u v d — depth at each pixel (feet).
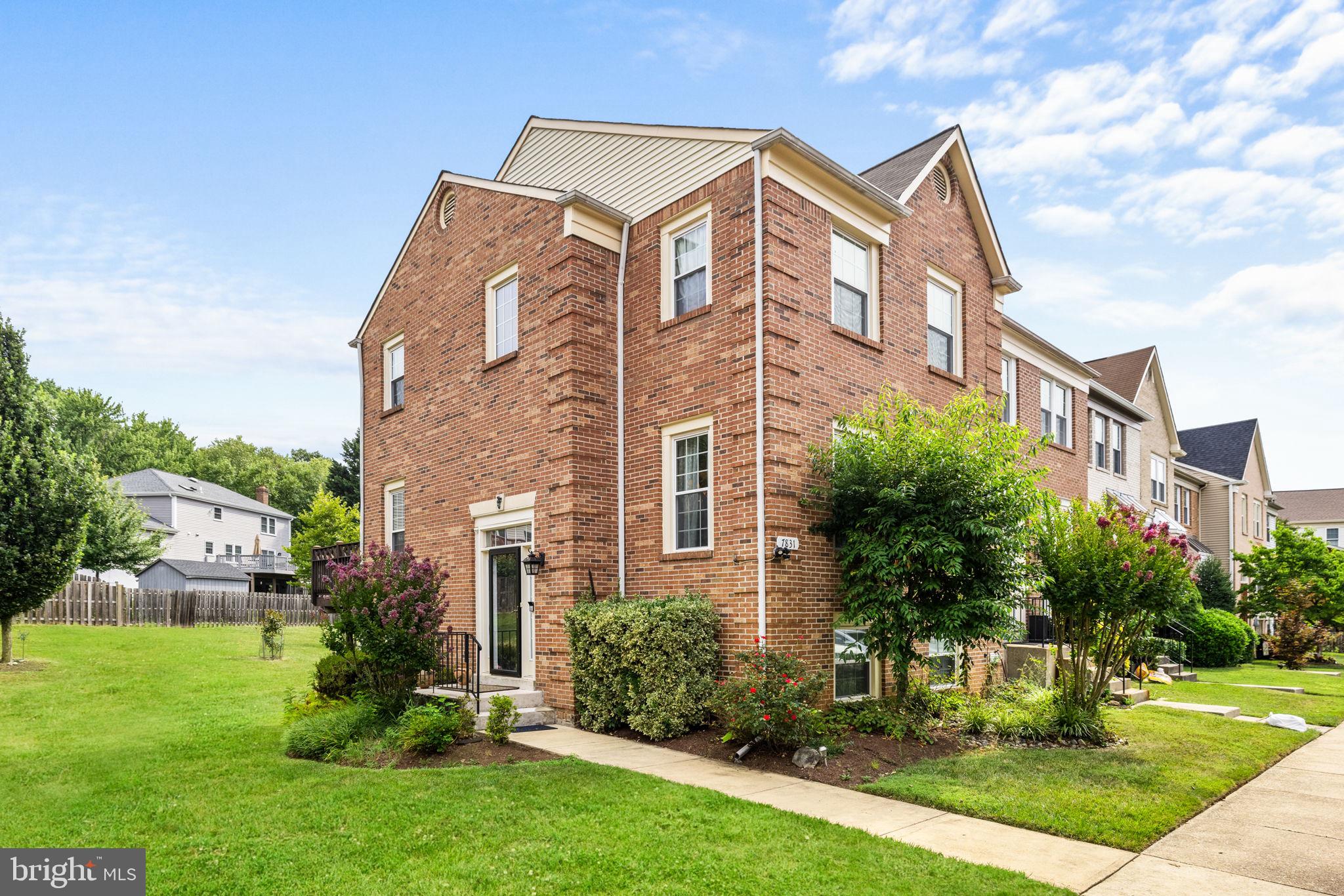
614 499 39.99
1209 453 123.65
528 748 30.40
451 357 48.93
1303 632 81.66
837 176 37.24
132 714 37.83
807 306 36.19
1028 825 21.83
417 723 28.81
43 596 51.08
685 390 37.60
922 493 32.45
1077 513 35.81
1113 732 34.68
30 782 25.20
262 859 18.33
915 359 42.96
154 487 153.89
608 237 41.29
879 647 34.04
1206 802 24.90
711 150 37.83
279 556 177.17
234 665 55.93
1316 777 29.14
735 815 21.72
